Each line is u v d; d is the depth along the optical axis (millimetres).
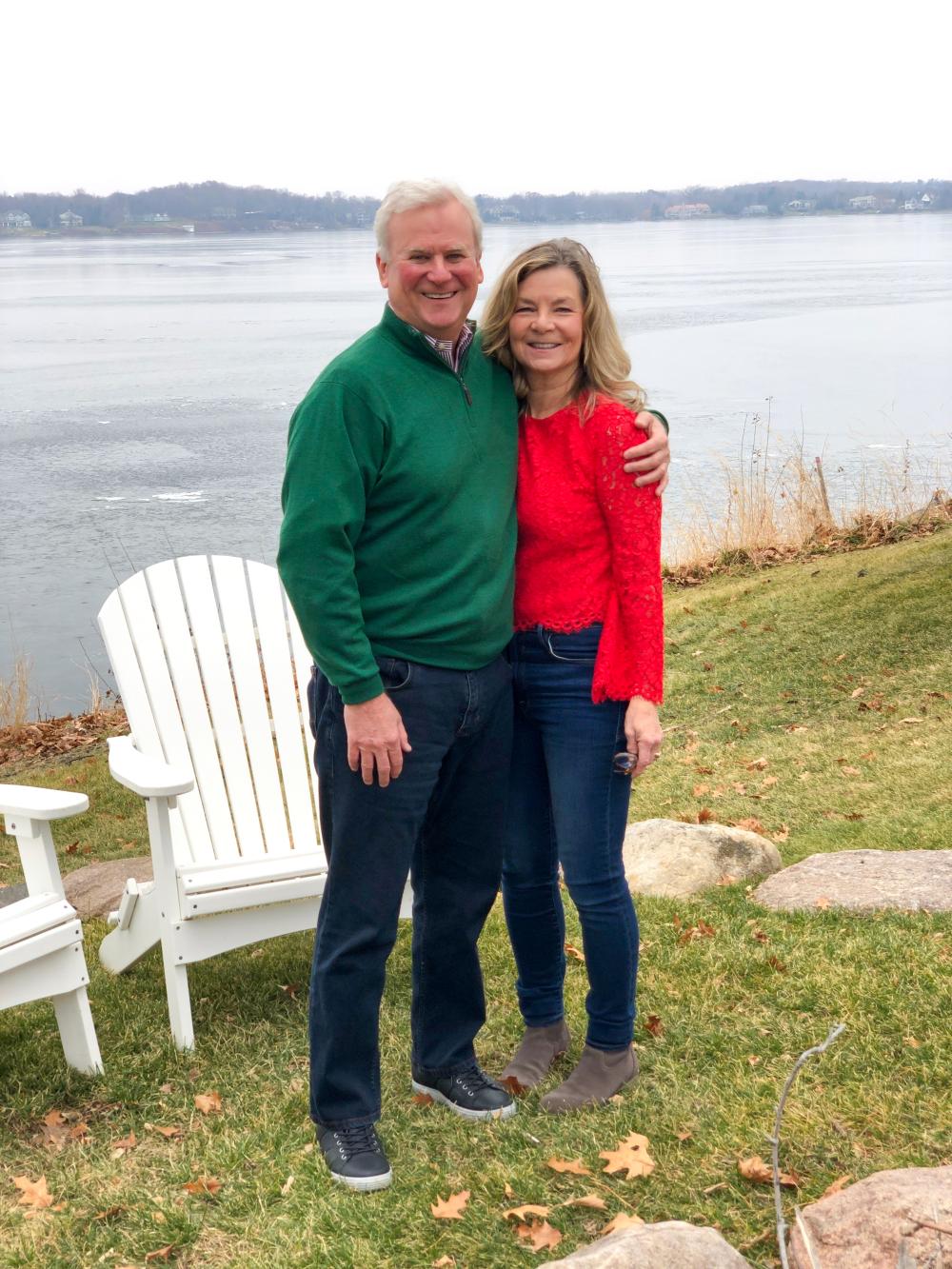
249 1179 2547
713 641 7902
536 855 2812
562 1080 2871
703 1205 2320
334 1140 2559
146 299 98750
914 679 6621
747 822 5020
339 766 2496
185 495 21453
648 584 2543
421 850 2695
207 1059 3107
